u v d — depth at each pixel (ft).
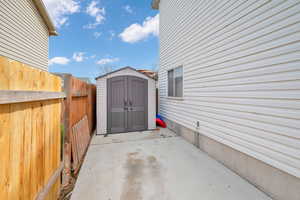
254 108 7.85
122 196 6.71
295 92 6.08
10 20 14.34
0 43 13.03
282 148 6.54
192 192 7.09
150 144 14.12
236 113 9.04
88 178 8.16
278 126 6.71
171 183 7.78
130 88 18.86
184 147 13.35
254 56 7.79
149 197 6.68
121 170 9.07
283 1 6.44
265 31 7.20
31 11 18.34
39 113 4.80
